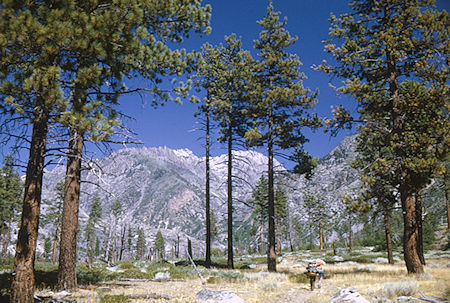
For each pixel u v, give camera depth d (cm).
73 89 803
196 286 1276
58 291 968
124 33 877
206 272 1783
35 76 689
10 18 664
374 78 1608
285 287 1275
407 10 1383
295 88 1998
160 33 1140
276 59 2050
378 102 1528
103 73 964
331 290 1152
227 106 2278
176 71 1110
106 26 794
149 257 4138
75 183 1030
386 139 1575
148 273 1672
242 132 2367
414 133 1380
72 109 762
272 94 1967
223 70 2414
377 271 1778
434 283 1120
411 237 1374
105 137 804
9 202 4184
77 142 1013
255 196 5328
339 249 5912
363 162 2297
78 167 1035
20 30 658
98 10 852
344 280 1402
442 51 1320
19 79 740
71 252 1010
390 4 1512
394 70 1507
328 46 1568
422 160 1292
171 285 1294
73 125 752
